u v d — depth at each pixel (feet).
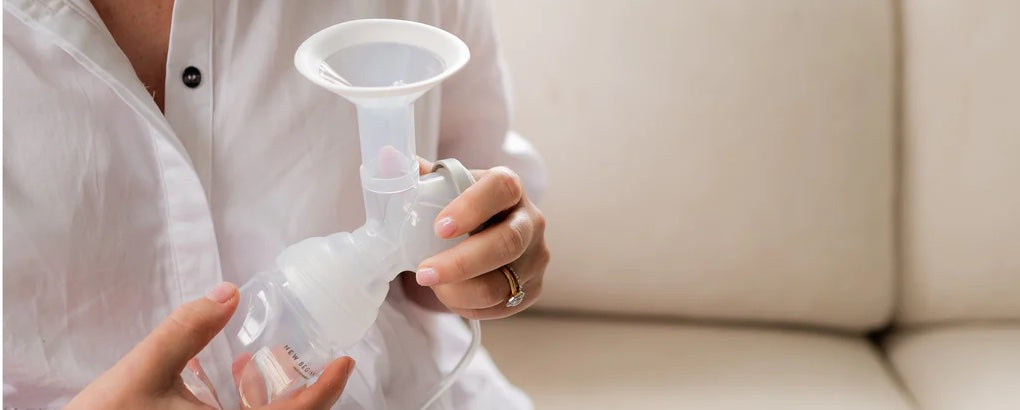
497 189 1.58
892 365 3.48
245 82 1.77
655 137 3.25
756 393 3.13
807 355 3.35
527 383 3.13
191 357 1.47
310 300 1.48
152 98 1.67
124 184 1.75
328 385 1.54
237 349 1.59
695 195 3.28
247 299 1.56
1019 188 3.36
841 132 3.30
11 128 1.66
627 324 3.48
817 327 3.53
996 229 3.40
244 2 1.74
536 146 3.25
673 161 3.26
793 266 3.36
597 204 3.28
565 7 3.19
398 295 2.20
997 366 3.22
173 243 1.80
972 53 3.34
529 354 3.28
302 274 1.49
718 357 3.31
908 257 3.51
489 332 3.40
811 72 3.26
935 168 3.42
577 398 3.07
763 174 3.29
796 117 3.27
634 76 3.22
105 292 1.79
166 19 1.75
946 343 3.42
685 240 3.32
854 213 3.35
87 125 1.70
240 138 1.80
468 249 1.56
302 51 1.32
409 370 2.11
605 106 3.23
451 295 1.69
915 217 3.48
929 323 3.55
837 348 3.43
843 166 3.32
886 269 3.43
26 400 1.86
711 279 3.37
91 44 1.60
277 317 1.51
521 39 3.21
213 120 1.77
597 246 3.33
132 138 1.73
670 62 3.22
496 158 2.41
